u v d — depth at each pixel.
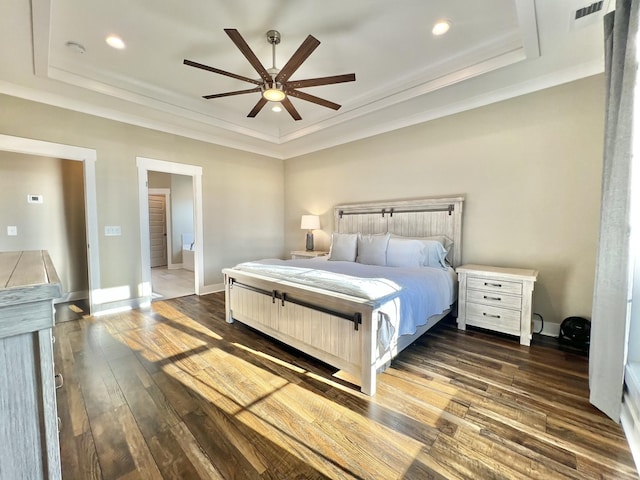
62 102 3.32
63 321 3.40
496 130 3.24
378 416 1.74
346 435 1.58
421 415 1.75
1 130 2.99
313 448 1.49
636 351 1.72
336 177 4.98
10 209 3.79
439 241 3.51
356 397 1.93
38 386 0.62
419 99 3.36
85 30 2.42
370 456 1.44
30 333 0.61
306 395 1.95
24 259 1.06
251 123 4.65
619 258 1.65
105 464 1.38
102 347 2.69
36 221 4.00
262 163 5.57
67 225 4.27
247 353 2.58
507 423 1.68
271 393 1.97
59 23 2.32
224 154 4.98
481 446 1.50
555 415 1.74
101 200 3.67
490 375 2.20
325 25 2.37
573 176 2.82
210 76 3.20
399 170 4.11
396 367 2.33
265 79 2.35
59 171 4.17
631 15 1.54
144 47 2.67
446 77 2.99
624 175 1.61
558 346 2.71
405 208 4.01
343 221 4.79
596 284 1.83
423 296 2.50
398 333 2.15
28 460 0.62
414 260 3.28
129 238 3.92
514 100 3.11
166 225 7.94
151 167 4.09
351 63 2.93
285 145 5.28
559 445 1.51
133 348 2.67
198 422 1.68
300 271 2.79
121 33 2.46
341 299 2.06
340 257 3.99
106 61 2.91
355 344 2.04
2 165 3.72
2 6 1.96
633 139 1.57
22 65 2.65
